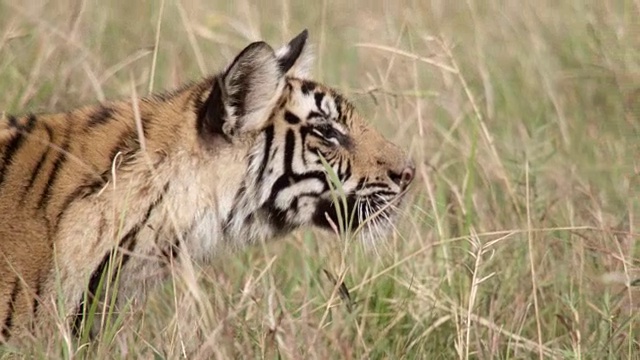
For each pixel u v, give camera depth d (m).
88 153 9.38
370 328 10.45
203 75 12.53
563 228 10.63
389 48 12.21
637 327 10.37
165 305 10.66
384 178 10.34
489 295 10.86
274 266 11.31
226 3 17.69
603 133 14.60
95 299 8.90
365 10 17.75
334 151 10.18
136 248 9.33
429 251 11.43
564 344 10.41
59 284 8.84
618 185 13.13
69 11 14.86
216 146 9.62
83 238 9.15
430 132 13.59
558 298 10.76
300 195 10.11
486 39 16.83
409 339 10.29
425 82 14.85
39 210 9.15
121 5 16.41
